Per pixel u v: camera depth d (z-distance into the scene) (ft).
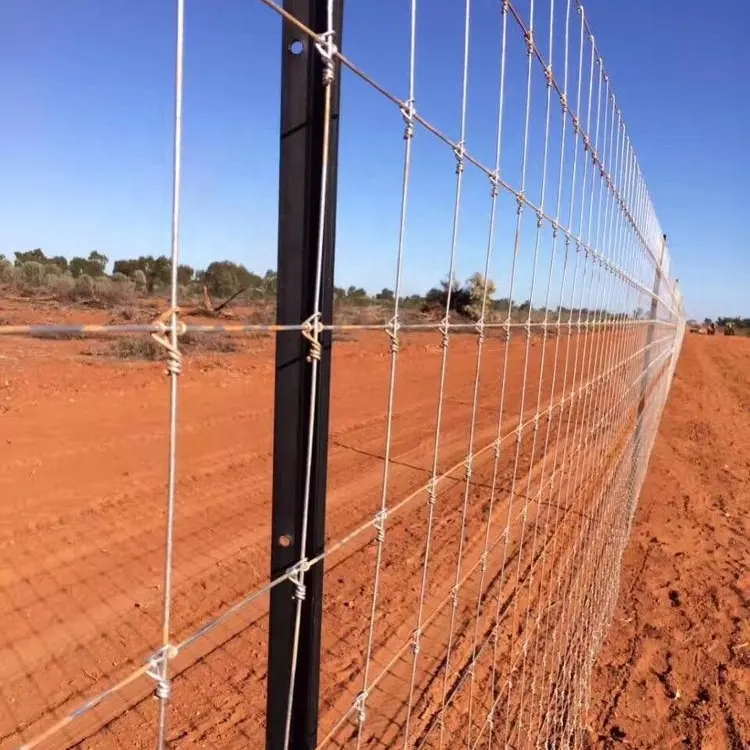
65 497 18.49
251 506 18.90
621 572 19.80
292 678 3.90
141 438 24.71
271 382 38.42
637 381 21.66
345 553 16.78
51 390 30.60
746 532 24.27
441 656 12.55
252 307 63.82
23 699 10.25
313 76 3.61
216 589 14.10
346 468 24.48
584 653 13.44
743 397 67.67
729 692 13.98
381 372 49.65
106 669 11.14
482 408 37.68
